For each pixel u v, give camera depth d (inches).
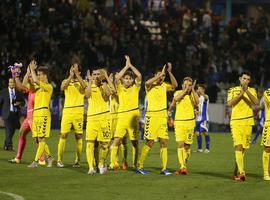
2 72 2209.6
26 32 2438.5
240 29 2903.5
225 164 1323.8
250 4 3501.5
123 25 2694.4
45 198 903.1
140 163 1158.3
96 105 1127.6
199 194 952.3
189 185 1029.2
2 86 2150.6
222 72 2645.2
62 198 905.5
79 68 1205.1
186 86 1163.3
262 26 2945.4
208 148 1589.6
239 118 1090.7
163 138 1150.3
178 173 1150.3
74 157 1393.9
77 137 1218.0
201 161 1379.2
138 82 1172.5
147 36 2679.6
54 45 2442.2
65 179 1066.7
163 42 2669.8
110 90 1130.7
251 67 2687.0
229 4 3430.1
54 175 1108.5
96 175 1117.1
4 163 1253.1
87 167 1218.6
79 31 2536.9
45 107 1195.3
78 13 2637.8
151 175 1131.9
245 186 1026.1
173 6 2952.8
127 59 1174.3
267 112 1094.4
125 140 1198.3
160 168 1237.1
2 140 1724.9
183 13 2898.6
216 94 2452.0
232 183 1055.0
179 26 2817.4
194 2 3410.4
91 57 2429.9
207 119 1584.6
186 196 934.4
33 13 2625.5
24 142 1259.8
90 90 1123.3
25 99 1627.7
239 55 2765.7
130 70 1208.2
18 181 1040.2
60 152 1216.8
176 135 1169.4
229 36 2874.0
